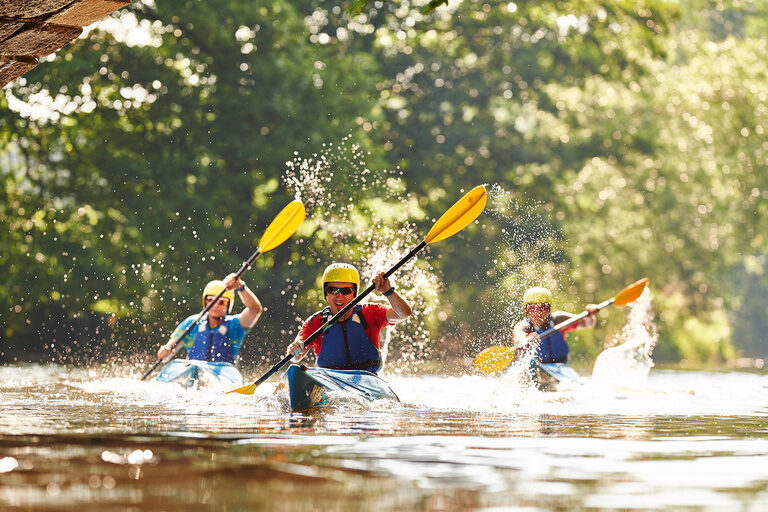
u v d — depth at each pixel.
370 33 63.34
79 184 50.38
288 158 50.47
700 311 72.88
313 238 51.81
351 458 9.77
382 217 51.72
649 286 67.88
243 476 8.67
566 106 66.25
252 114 51.28
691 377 34.41
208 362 22.53
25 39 13.84
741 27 81.81
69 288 49.28
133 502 7.55
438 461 9.64
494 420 13.94
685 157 64.44
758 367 50.53
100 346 49.22
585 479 8.73
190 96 51.38
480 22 63.69
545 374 23.22
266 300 51.41
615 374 25.56
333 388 16.16
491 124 65.12
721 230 67.69
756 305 110.44
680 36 65.38
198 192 50.38
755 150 62.91
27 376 27.42
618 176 65.88
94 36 50.75
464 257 61.47
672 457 10.09
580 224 65.69
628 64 61.03
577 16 60.84
